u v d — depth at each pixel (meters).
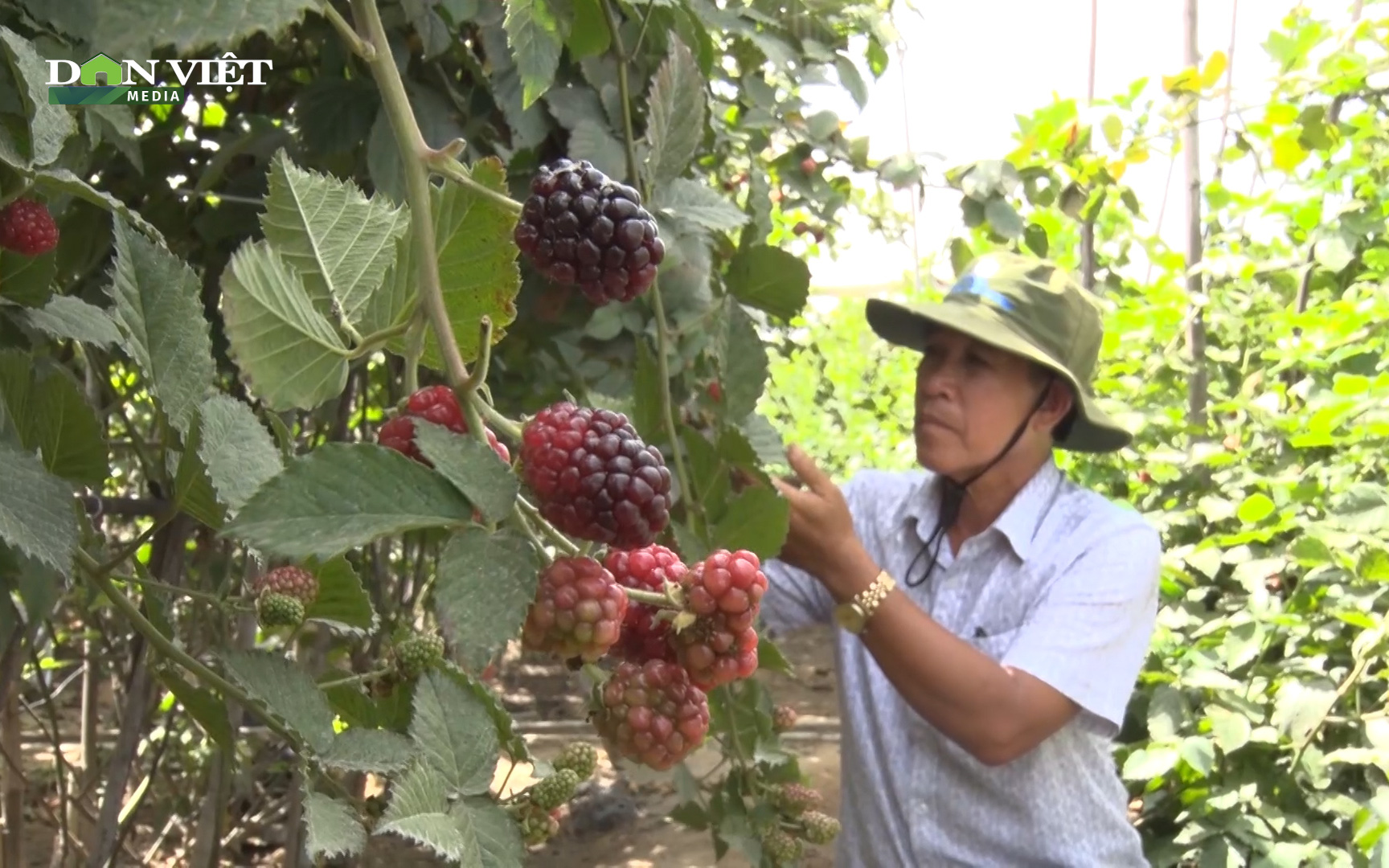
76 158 1.05
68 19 0.82
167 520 0.62
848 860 1.76
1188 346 3.00
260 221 0.66
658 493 0.55
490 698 0.56
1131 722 2.71
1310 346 2.74
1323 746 2.44
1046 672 1.45
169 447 0.62
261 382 0.62
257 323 0.61
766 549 1.13
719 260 1.60
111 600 0.61
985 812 1.58
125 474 1.83
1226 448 2.89
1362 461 2.58
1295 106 2.59
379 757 0.56
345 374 0.66
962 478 1.61
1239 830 2.26
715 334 1.28
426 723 0.54
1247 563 2.52
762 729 1.37
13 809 1.84
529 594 0.50
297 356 0.63
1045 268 1.63
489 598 0.49
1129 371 3.19
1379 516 2.29
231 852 2.56
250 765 2.18
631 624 0.63
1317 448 2.80
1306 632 2.40
